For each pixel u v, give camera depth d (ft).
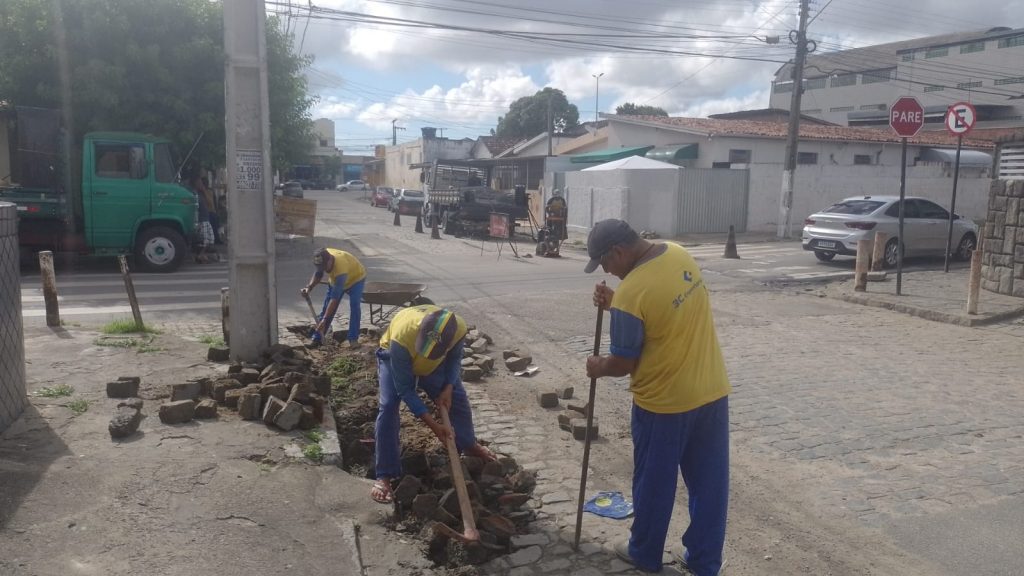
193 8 53.98
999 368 26.40
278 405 16.85
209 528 12.30
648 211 80.94
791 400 22.54
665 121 101.76
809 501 15.80
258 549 11.88
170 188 47.26
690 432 12.05
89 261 52.06
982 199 92.73
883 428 20.16
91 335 25.09
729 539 14.10
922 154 102.27
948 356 28.14
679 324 11.59
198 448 15.24
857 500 15.85
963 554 13.64
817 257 57.67
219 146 56.34
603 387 24.00
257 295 21.81
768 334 31.86
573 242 76.48
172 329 30.68
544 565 12.81
